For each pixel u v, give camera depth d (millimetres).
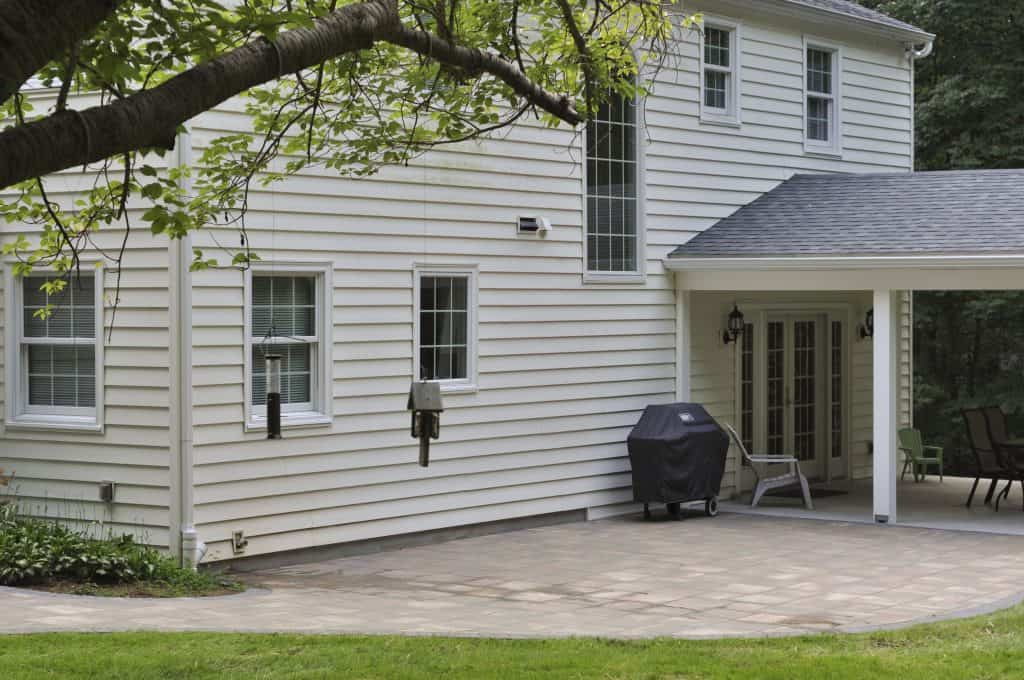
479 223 13156
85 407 11195
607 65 9266
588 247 14516
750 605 9484
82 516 11070
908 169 19391
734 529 13656
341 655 7219
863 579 10633
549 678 6777
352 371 11898
